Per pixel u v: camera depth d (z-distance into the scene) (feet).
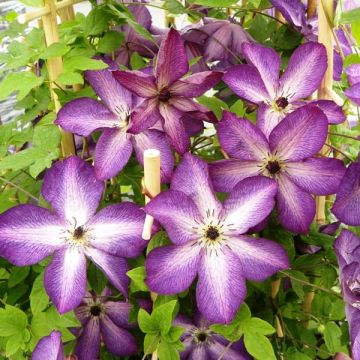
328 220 1.47
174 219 1.01
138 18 1.37
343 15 1.15
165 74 1.01
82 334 1.24
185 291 1.14
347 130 1.30
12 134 1.28
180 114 1.06
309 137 1.07
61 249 1.08
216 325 1.09
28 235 1.08
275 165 1.10
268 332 1.08
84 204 1.10
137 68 1.30
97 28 1.24
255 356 1.07
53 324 1.12
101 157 1.08
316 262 1.24
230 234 1.05
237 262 1.04
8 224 1.07
